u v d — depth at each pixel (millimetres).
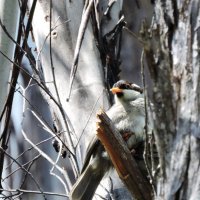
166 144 6320
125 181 7906
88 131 10109
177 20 6406
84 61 10734
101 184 9688
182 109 6277
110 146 7996
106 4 11352
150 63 6344
